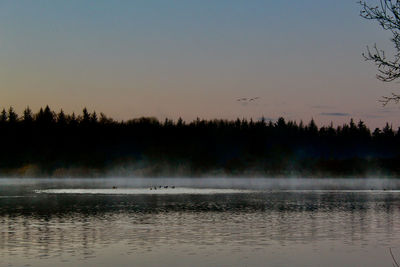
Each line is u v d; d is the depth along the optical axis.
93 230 40.59
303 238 36.75
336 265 28.16
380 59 14.79
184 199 73.88
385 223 45.00
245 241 35.44
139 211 55.69
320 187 110.88
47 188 105.69
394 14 14.57
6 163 181.62
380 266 27.95
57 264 28.08
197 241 35.44
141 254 30.88
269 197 77.94
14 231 40.03
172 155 179.00
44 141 186.62
